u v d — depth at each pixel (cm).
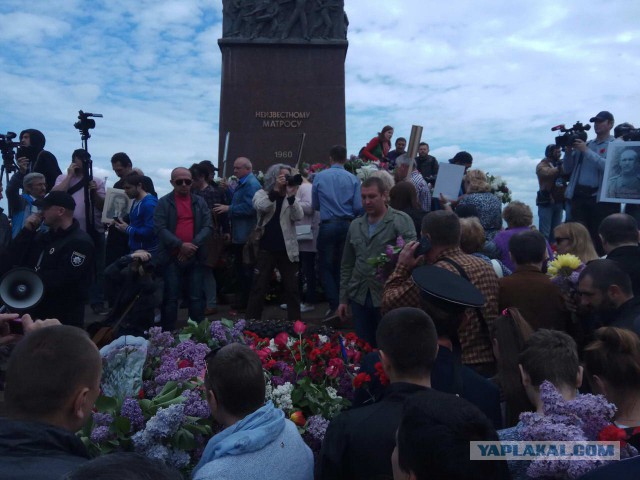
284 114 1270
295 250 777
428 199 888
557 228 529
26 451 188
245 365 271
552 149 1148
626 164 733
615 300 372
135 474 118
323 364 395
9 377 206
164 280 732
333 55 1281
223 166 1252
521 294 405
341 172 793
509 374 312
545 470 202
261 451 257
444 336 301
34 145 980
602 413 217
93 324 499
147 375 380
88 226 825
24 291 438
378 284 561
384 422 248
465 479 160
